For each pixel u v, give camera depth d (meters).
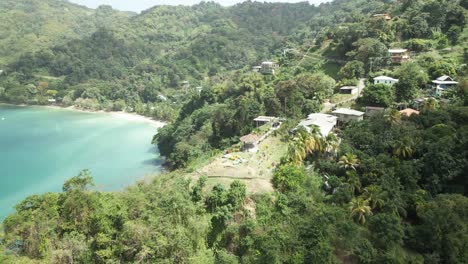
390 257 46.56
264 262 43.84
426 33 132.00
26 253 41.38
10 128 172.00
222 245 49.50
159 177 66.12
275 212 53.09
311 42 186.25
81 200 45.41
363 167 63.88
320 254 44.41
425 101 86.94
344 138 75.75
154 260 40.91
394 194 57.50
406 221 57.25
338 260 46.31
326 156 72.56
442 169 61.16
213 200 53.28
